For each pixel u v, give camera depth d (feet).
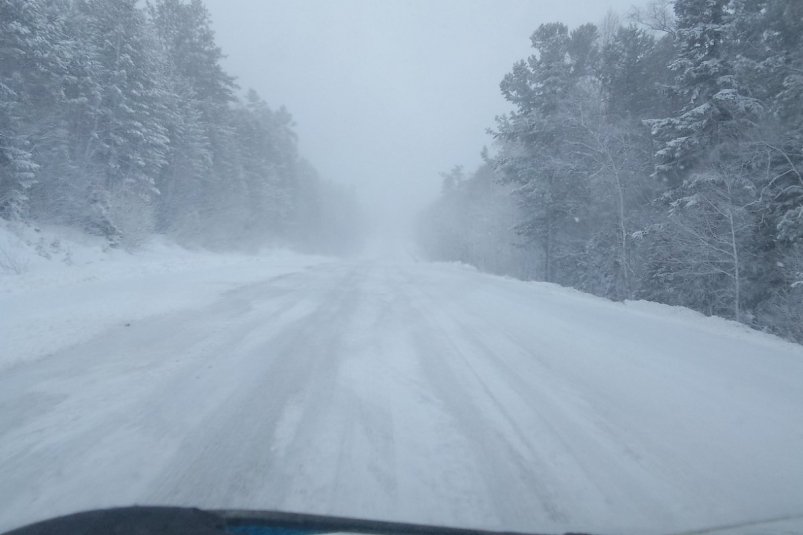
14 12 56.75
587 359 19.77
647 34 73.61
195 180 102.89
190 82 107.55
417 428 12.59
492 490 9.78
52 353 18.03
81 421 12.31
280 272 53.62
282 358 18.47
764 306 50.80
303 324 24.79
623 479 10.37
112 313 25.07
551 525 8.70
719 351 22.61
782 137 49.03
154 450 10.93
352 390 15.24
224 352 19.02
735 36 55.47
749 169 52.03
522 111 79.71
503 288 47.01
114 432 11.75
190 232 99.55
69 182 66.33
